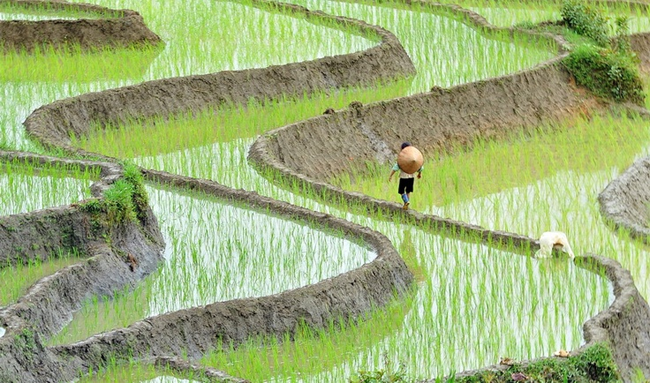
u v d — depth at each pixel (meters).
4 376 23.89
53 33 51.03
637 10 60.53
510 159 43.16
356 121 43.06
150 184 36.19
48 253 30.91
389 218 34.81
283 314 28.52
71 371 25.56
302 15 56.47
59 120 41.91
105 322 28.38
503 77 47.47
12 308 26.64
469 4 60.78
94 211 31.48
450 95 45.75
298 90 47.44
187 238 32.75
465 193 39.09
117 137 42.22
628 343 28.39
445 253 32.53
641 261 33.09
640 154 43.72
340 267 31.03
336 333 28.52
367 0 60.19
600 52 49.69
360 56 49.59
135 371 25.86
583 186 39.69
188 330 27.66
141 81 46.97
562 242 31.77
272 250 31.95
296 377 26.19
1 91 45.25
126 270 30.83
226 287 30.05
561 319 28.72
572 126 47.38
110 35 51.44
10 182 33.78
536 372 25.36
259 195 35.16
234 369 26.70
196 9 57.12
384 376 24.36
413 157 34.22
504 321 28.73
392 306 29.97
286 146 40.53
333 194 36.09
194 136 42.16
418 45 53.41
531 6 60.56
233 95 45.88
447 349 27.52
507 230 35.31
